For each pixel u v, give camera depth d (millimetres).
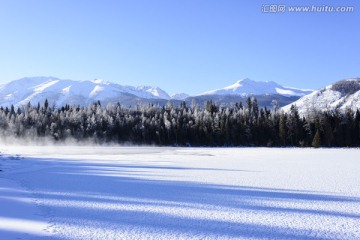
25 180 23578
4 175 26938
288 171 30266
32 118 129250
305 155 60188
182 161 44250
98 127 122688
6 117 128875
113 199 16188
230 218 12430
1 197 16453
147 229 10875
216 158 51281
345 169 32312
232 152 73562
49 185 20969
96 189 19250
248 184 21406
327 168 33469
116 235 10180
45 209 13867
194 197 16750
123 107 150125
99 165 37219
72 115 128625
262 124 113062
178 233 10430
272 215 12922
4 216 12539
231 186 20484
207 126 117500
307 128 106188
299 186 20516
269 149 91125
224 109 137625
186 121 125438
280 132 108375
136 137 120812
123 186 20578
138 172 29406
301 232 10594
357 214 13094
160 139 118562
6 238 9797
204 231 10680
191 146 116312
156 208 14164
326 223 11719
